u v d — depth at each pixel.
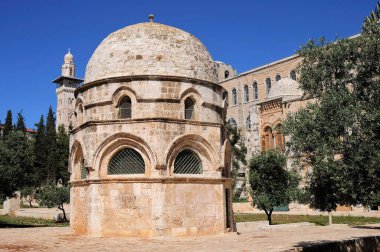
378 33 17.59
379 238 23.59
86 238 22.75
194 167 24.69
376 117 16.08
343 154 17.53
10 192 40.62
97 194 23.41
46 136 91.12
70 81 129.88
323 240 21.42
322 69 19.61
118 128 23.86
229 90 102.56
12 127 97.06
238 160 71.38
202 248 18.80
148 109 24.05
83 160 26.27
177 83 24.75
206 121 25.33
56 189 51.38
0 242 21.67
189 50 26.53
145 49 25.50
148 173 23.06
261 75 93.31
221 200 24.50
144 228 22.48
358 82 17.89
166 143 23.41
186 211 23.14
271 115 67.38
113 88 24.61
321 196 22.73
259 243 20.53
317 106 18.84
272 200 41.34
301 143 18.86
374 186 16.64
